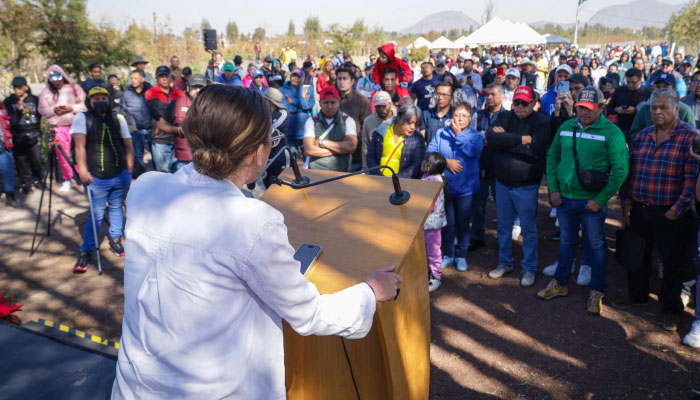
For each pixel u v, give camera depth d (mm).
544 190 7137
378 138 4430
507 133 4039
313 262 1377
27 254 5004
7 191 6402
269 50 36719
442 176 4035
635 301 3846
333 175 1906
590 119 3578
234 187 1090
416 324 1759
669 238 3430
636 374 3068
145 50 18844
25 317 3801
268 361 1132
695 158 2967
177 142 5887
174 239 1024
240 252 1001
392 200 1666
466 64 10922
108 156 4527
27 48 11867
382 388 1731
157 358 1040
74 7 11742
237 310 1041
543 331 3586
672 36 38406
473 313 3863
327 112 4434
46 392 2334
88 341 2783
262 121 1079
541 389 2963
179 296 1017
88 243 4621
